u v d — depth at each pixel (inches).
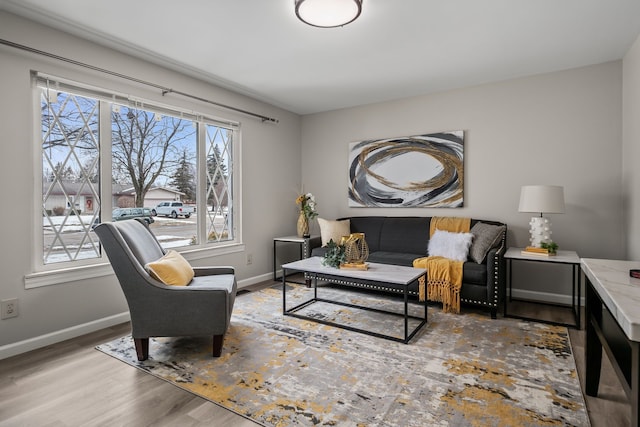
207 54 120.9
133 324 87.7
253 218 173.3
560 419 64.0
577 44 114.3
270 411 67.4
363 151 183.2
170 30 103.7
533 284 142.9
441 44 113.9
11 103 92.9
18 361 89.1
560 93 136.9
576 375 80.4
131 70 120.6
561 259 114.2
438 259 131.5
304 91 162.4
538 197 121.6
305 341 100.7
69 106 106.4
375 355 91.4
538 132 141.4
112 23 99.1
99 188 114.1
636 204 110.9
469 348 95.5
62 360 89.6
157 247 112.3
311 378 79.7
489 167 151.5
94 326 109.8
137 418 65.5
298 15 87.4
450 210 161.6
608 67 128.7
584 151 133.3
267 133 181.9
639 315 40.4
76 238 108.3
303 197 182.1
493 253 119.2
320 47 115.9
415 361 87.7
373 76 143.2
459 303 125.0
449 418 64.6
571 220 135.7
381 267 120.6
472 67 133.8
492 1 88.8
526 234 144.3
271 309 130.3
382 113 178.5
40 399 71.9
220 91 154.8
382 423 63.4
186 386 76.6
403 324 114.5
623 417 64.5
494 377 79.7
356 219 179.3
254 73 139.4
